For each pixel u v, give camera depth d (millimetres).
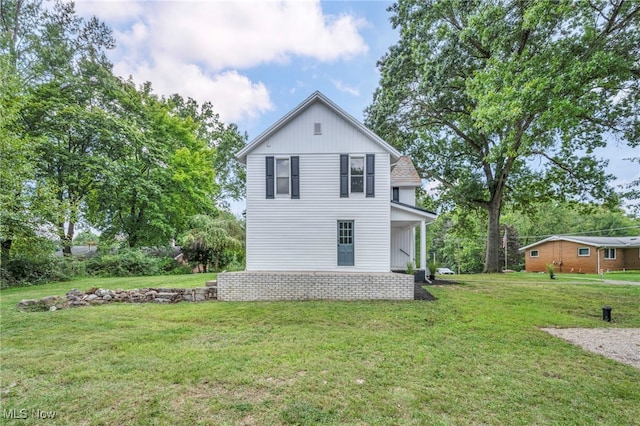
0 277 12523
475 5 11062
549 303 8531
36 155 12719
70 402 3357
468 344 5148
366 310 7574
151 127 20891
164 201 19969
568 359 4547
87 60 17188
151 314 7312
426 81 14562
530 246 29172
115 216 20109
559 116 7332
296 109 10914
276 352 4762
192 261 19438
